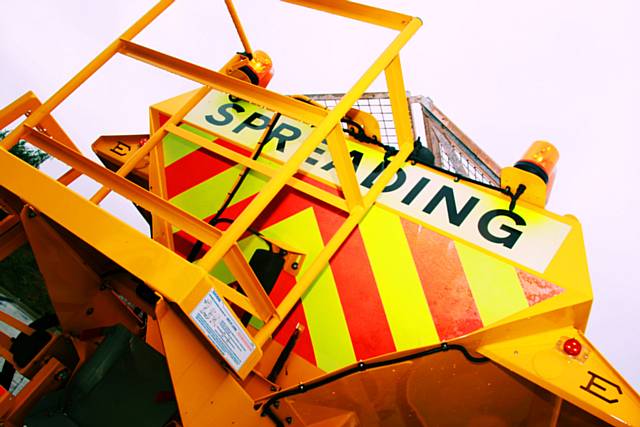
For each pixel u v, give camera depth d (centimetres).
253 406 206
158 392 242
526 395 230
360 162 295
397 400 234
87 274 272
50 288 261
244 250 276
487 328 218
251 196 293
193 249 278
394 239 257
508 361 219
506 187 266
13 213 274
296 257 257
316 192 270
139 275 170
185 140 324
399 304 239
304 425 226
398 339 232
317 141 202
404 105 259
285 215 278
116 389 245
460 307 234
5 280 420
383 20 246
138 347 254
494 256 245
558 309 223
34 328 283
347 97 213
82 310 279
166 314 172
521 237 251
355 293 245
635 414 200
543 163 265
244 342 187
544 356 218
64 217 186
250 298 202
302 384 218
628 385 205
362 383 224
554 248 244
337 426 231
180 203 306
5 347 277
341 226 257
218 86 238
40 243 249
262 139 306
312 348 238
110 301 289
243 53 338
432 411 240
